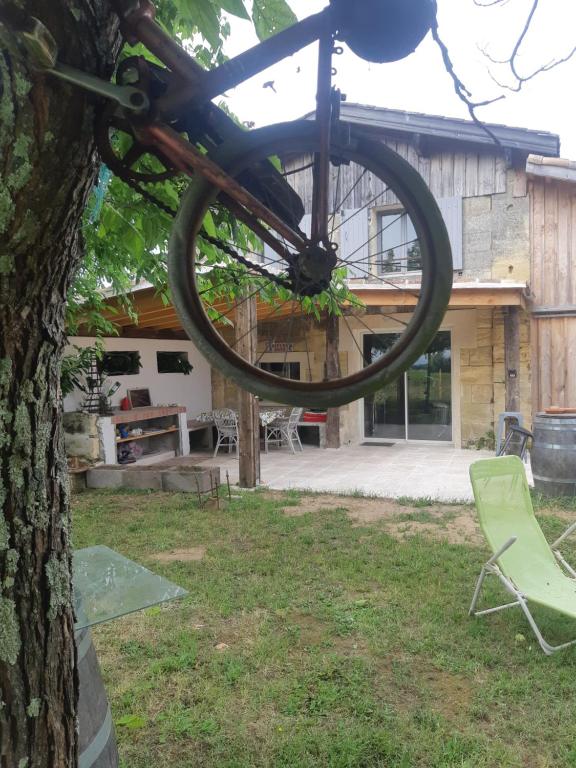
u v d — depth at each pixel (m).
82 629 1.83
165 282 3.24
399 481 7.32
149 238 2.40
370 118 8.69
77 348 7.66
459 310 9.43
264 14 1.64
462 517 5.70
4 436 1.10
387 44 1.05
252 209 1.08
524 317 8.73
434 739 2.44
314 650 3.15
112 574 2.46
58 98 0.92
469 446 9.50
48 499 1.20
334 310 2.54
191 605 3.75
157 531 5.39
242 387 1.14
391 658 3.07
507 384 8.60
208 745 2.45
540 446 6.28
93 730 1.75
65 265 1.14
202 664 3.05
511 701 2.69
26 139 0.91
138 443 9.39
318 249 1.11
